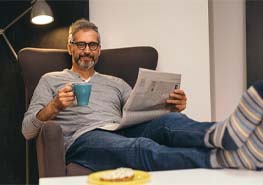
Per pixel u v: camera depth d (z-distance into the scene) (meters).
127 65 2.20
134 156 1.38
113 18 2.41
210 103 2.50
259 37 2.57
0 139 2.30
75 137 1.78
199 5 2.44
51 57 2.11
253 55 2.57
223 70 2.66
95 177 1.09
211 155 1.21
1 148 2.29
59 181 1.12
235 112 1.13
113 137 1.55
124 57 2.21
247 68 2.59
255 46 2.57
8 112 2.30
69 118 1.90
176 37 2.44
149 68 2.20
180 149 1.28
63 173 1.41
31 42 2.31
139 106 1.73
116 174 1.06
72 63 2.13
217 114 2.66
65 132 1.88
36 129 1.73
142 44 2.42
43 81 1.95
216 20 2.67
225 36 2.67
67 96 1.63
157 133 1.50
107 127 1.80
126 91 2.13
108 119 1.94
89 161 1.55
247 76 2.59
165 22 2.43
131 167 1.39
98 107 1.97
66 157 1.70
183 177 1.12
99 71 2.20
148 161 1.33
